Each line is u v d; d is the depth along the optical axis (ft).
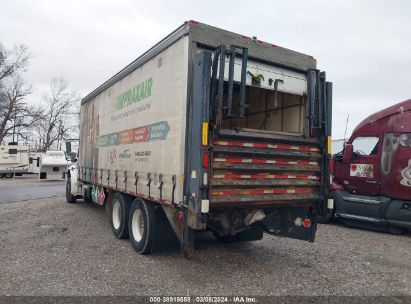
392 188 30.58
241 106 18.02
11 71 159.63
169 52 19.77
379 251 25.03
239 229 19.36
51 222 32.01
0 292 16.01
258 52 19.69
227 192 17.81
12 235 26.94
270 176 19.27
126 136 25.59
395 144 30.60
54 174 93.66
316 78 20.67
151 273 18.76
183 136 17.93
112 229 27.20
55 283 17.17
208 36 18.48
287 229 20.93
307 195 20.70
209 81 17.01
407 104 30.60
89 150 36.27
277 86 20.08
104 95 31.60
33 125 162.09
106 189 30.50
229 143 17.81
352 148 33.12
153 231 20.97
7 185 78.02
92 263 20.29
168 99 19.58
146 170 21.86
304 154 20.43
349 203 33.30
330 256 23.15
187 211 17.51
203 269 19.61
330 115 21.01
